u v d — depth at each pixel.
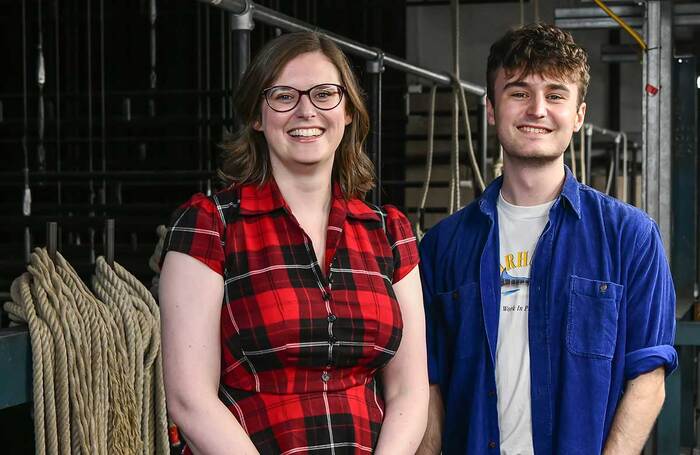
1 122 5.97
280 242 1.96
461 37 9.09
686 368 4.09
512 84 2.07
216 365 1.93
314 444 1.91
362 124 2.09
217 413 1.88
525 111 2.07
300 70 1.97
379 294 2.00
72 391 2.29
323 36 2.02
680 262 4.47
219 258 1.93
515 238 2.14
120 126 5.88
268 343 1.89
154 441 2.60
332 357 1.93
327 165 2.03
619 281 2.09
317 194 2.03
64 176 4.48
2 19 7.48
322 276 1.96
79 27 7.54
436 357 2.25
